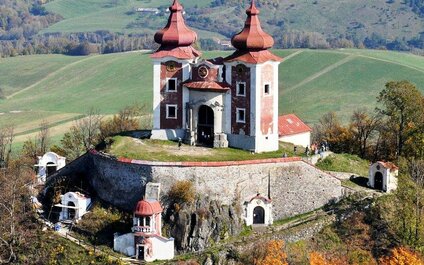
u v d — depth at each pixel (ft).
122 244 577.43
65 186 635.66
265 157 622.95
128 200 604.90
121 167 608.60
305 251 588.50
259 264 568.82
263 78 634.43
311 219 614.34
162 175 595.88
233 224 595.06
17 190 626.23
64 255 575.79
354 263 584.40
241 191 606.14
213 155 619.67
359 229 609.83
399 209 620.49
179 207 585.22
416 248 599.16
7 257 582.35
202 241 581.53
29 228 602.85
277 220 619.26
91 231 595.06
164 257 574.15
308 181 627.87
